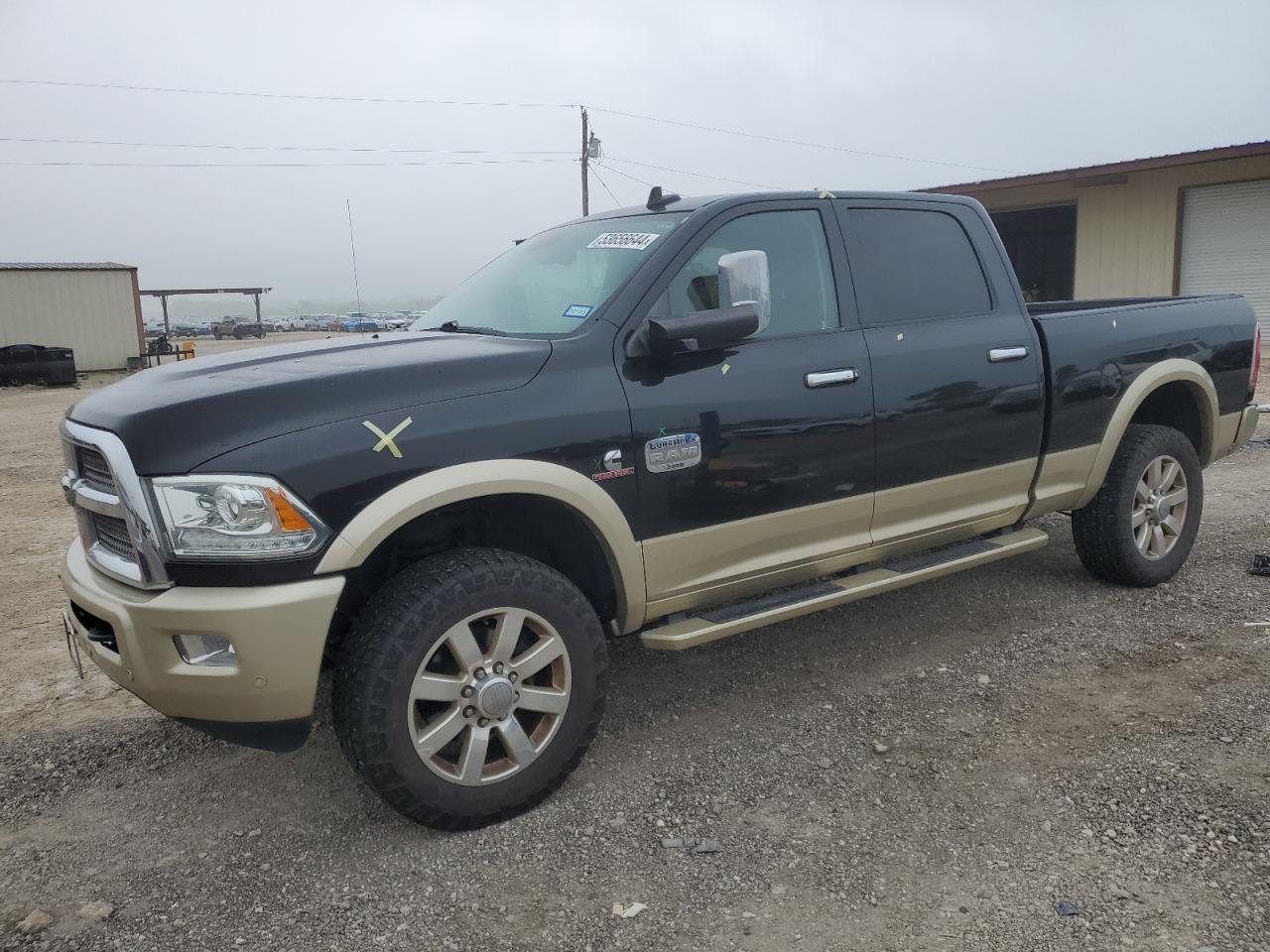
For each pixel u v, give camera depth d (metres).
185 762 3.54
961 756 3.33
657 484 3.28
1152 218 19.20
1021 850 2.77
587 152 36.25
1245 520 6.22
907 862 2.75
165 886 2.79
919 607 4.84
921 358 3.94
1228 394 5.22
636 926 2.53
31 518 7.73
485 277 4.26
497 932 2.53
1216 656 4.03
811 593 3.74
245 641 2.63
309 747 3.63
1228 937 2.36
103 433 2.79
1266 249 17.75
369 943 2.51
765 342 3.60
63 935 2.58
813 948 2.41
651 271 3.41
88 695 4.14
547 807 3.12
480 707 2.93
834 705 3.79
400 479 2.79
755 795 3.15
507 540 3.42
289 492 2.65
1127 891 2.56
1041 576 5.23
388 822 3.08
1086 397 4.51
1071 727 3.49
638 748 3.51
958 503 4.20
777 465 3.56
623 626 3.38
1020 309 4.39
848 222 3.95
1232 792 2.98
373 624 2.81
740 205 3.68
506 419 2.98
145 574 2.71
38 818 3.19
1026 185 20.25
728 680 4.08
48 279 29.17
